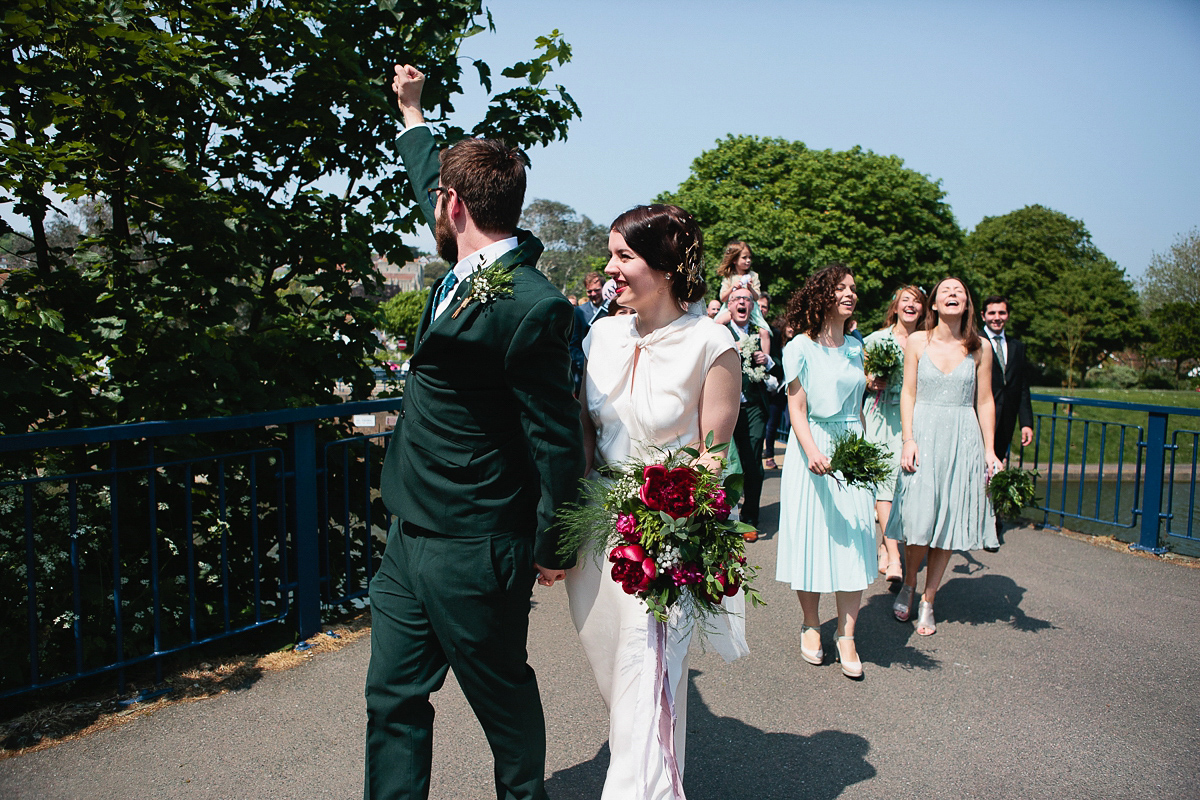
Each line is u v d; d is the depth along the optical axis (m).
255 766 2.67
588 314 6.43
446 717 3.07
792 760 2.84
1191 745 2.96
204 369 3.71
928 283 37.56
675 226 2.14
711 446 2.05
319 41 3.95
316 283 4.30
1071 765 2.82
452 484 1.93
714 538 1.94
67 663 3.14
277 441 4.00
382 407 4.02
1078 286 52.91
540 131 4.93
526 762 2.10
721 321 5.81
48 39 3.24
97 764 2.66
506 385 1.90
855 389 3.70
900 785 2.68
